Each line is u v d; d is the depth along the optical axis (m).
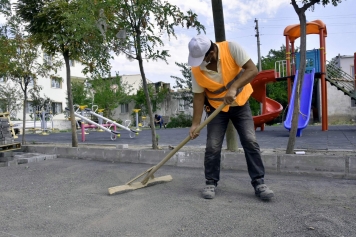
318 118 22.77
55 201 3.54
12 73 8.55
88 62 7.59
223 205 3.17
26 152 7.91
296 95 4.92
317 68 12.73
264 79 13.53
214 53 3.30
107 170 5.20
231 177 4.36
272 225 2.60
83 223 2.83
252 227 2.58
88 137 13.20
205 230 2.57
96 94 29.02
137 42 6.23
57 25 6.90
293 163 4.54
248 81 3.27
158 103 30.16
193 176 4.57
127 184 3.89
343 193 3.44
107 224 2.78
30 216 3.05
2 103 19.12
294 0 4.91
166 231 2.58
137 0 5.89
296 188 3.69
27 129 20.53
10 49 8.19
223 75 3.35
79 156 6.86
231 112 3.57
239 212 2.94
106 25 6.10
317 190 3.58
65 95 29.53
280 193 3.51
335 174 4.28
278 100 24.62
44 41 7.43
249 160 3.44
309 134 10.62
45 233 2.63
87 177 4.75
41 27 7.03
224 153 5.08
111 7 5.96
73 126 7.54
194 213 2.96
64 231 2.66
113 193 3.69
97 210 3.17
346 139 8.51
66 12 6.30
